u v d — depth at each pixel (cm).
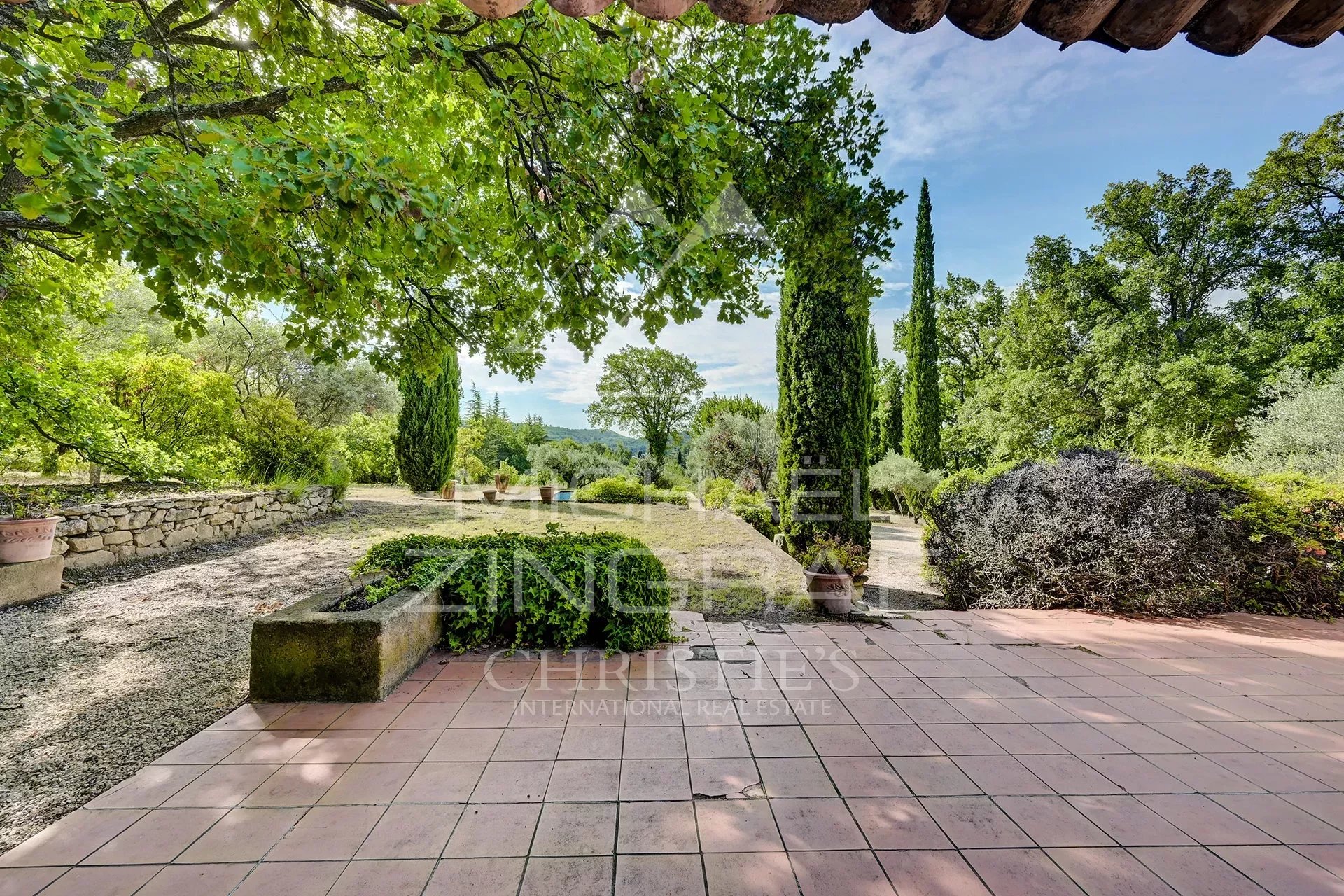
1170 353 1235
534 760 231
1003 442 1399
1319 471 686
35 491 523
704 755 238
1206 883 167
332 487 912
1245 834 190
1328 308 1154
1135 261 1417
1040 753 242
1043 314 1419
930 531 558
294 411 969
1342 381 781
